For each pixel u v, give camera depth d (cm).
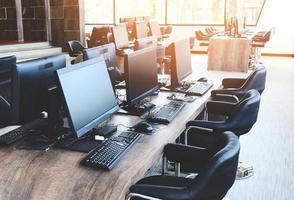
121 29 618
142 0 1177
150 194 156
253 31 970
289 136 429
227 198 284
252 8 1073
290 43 1062
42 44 662
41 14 662
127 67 242
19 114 197
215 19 1116
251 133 439
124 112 261
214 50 509
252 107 260
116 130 222
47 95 210
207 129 266
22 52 605
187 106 287
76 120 183
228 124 257
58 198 144
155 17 1176
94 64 212
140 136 211
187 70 362
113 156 177
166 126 235
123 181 156
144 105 276
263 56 1080
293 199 287
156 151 191
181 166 263
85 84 197
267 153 379
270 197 289
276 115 512
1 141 198
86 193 147
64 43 656
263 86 350
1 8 701
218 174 153
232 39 503
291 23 1047
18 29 689
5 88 251
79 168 168
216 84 379
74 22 637
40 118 229
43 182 156
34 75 200
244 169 329
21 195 147
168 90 338
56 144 198
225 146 165
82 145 195
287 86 691
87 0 1150
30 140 205
